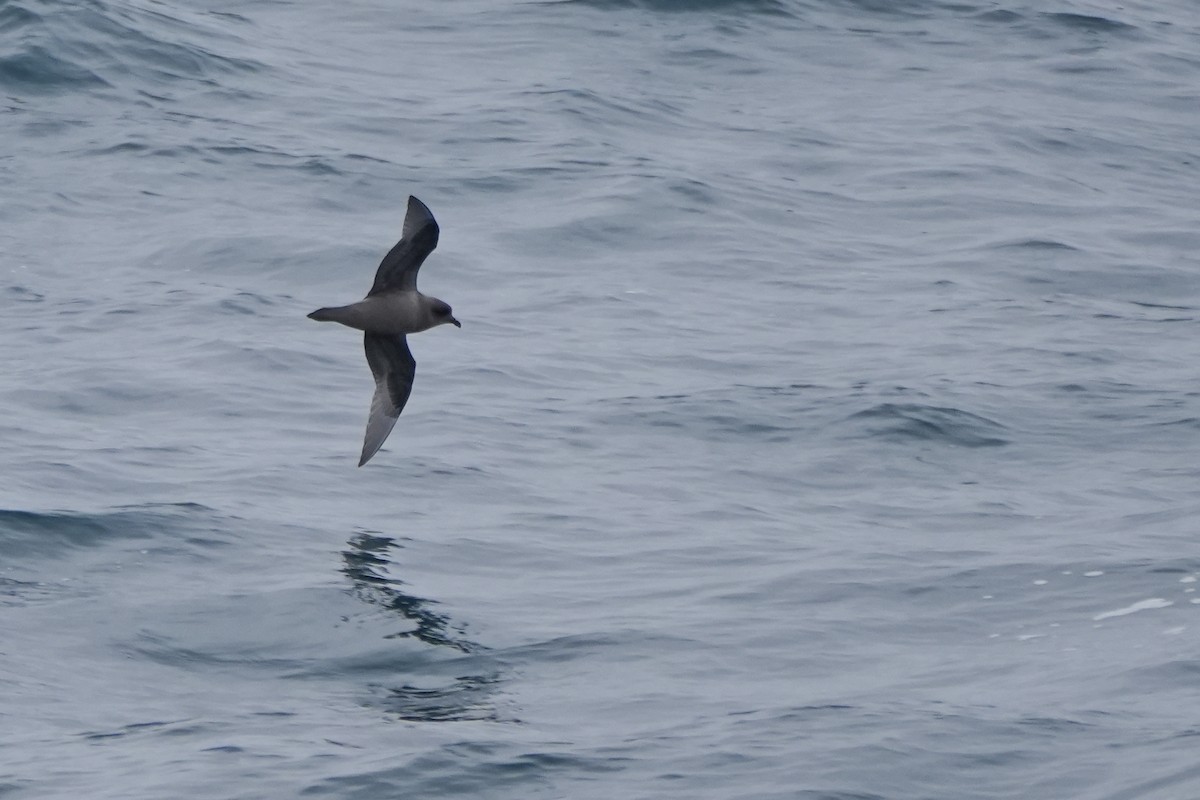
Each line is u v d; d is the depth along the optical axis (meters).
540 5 47.25
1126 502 23.27
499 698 17.22
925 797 15.07
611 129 39.75
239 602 19.34
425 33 45.69
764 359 28.58
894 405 26.30
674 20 46.66
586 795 15.14
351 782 15.29
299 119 39.31
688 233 34.47
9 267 31.47
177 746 16.08
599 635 18.73
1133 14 50.81
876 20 48.00
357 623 18.94
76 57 40.25
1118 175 39.91
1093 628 18.92
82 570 19.95
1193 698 16.83
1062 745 15.91
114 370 26.66
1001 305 31.75
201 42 42.59
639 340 29.22
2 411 24.81
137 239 33.00
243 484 22.70
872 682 17.59
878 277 33.03
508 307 30.53
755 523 22.38
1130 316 31.69
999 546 21.48
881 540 21.78
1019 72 45.78
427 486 23.06
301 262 32.09
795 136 40.38
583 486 23.42
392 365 15.30
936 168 38.91
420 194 35.66
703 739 16.17
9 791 15.15
